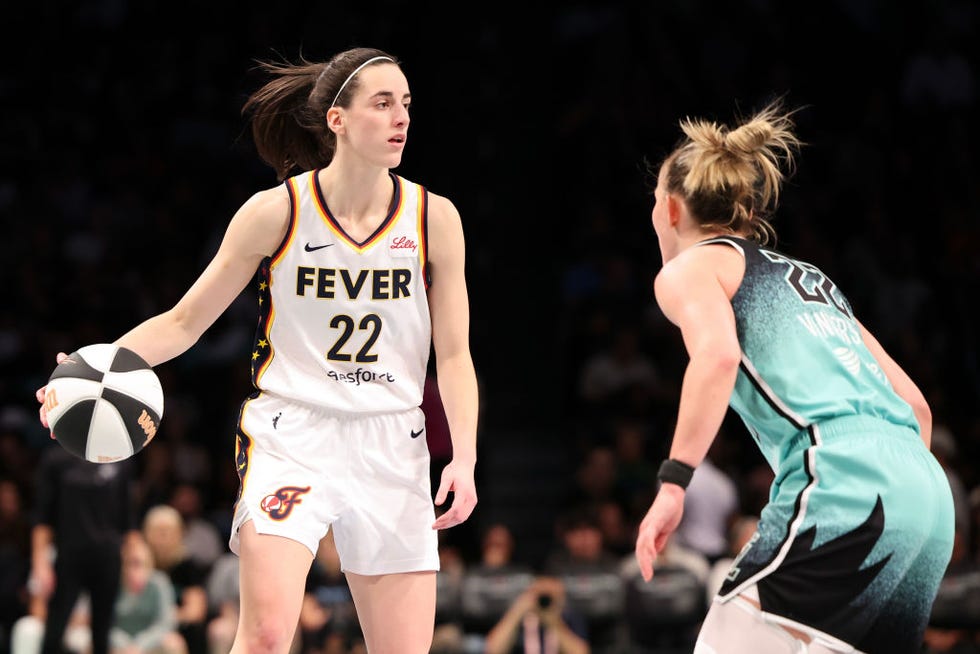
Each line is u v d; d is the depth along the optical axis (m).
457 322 5.24
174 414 15.58
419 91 18.88
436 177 18.33
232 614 12.32
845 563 4.22
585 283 17.61
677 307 4.46
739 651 4.30
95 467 11.28
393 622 5.14
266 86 5.41
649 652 12.23
